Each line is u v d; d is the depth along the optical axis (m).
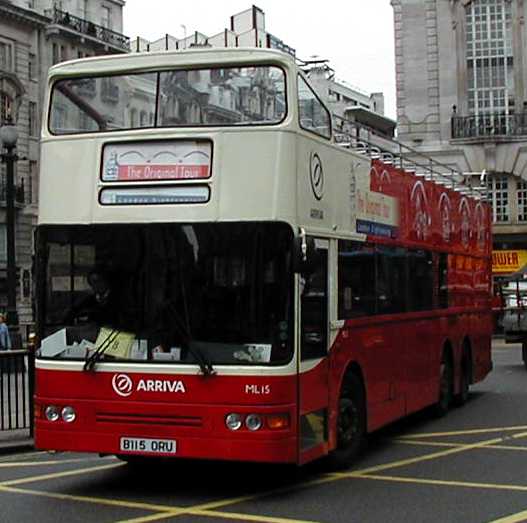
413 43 45.75
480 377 17.58
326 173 9.91
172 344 8.87
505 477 10.02
